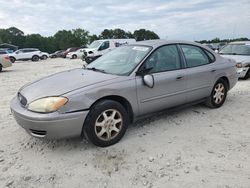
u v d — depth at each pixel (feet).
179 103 16.57
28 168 11.77
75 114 12.25
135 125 16.33
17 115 12.74
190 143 13.91
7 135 15.23
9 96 26.27
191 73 16.75
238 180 10.66
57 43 328.49
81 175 11.17
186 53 17.19
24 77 43.93
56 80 14.17
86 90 12.64
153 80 14.53
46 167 11.82
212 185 10.37
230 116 17.93
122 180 10.77
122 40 76.84
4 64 54.90
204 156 12.54
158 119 17.30
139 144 13.79
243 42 37.86
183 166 11.71
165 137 14.62
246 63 32.71
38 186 10.53
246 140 14.24
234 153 12.82
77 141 14.12
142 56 15.14
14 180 10.91
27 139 14.62
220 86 19.35
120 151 13.05
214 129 15.74
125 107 14.38
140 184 10.51
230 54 36.04
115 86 13.50
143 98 14.60
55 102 11.99
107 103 13.14
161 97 15.37
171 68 15.99
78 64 79.36
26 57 110.22
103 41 73.61
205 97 18.40
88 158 12.46
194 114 18.25
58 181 10.81
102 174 11.20
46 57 118.83
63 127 12.09
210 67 18.15
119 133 13.87
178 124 16.48
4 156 12.83
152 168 11.57
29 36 327.88
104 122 13.21
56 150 13.30
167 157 12.48
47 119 11.77
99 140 13.17
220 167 11.60
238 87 28.27
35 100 12.42
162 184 10.48
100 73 14.88
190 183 10.52
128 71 14.56
